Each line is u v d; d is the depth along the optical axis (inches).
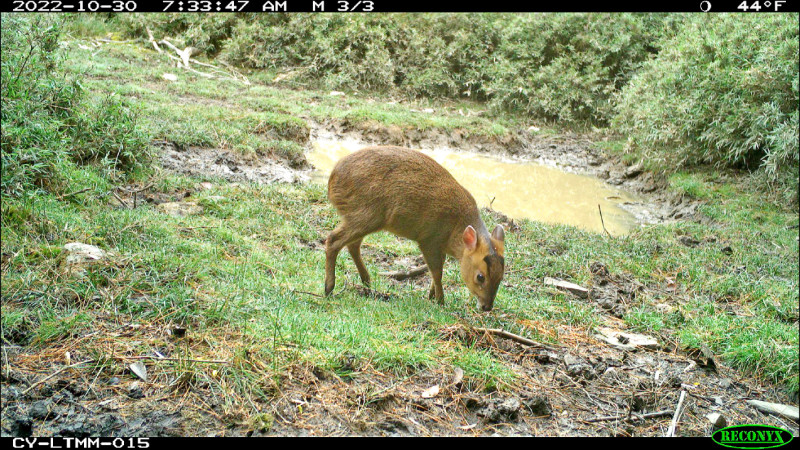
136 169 303.4
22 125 244.8
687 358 215.6
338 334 173.9
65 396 139.2
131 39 640.4
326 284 209.5
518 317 221.0
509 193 423.2
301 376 155.2
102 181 266.2
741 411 188.7
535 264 281.4
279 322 175.0
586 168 501.0
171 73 553.0
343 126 488.1
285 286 207.9
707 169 465.7
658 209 426.0
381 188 206.1
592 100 589.3
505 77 599.8
